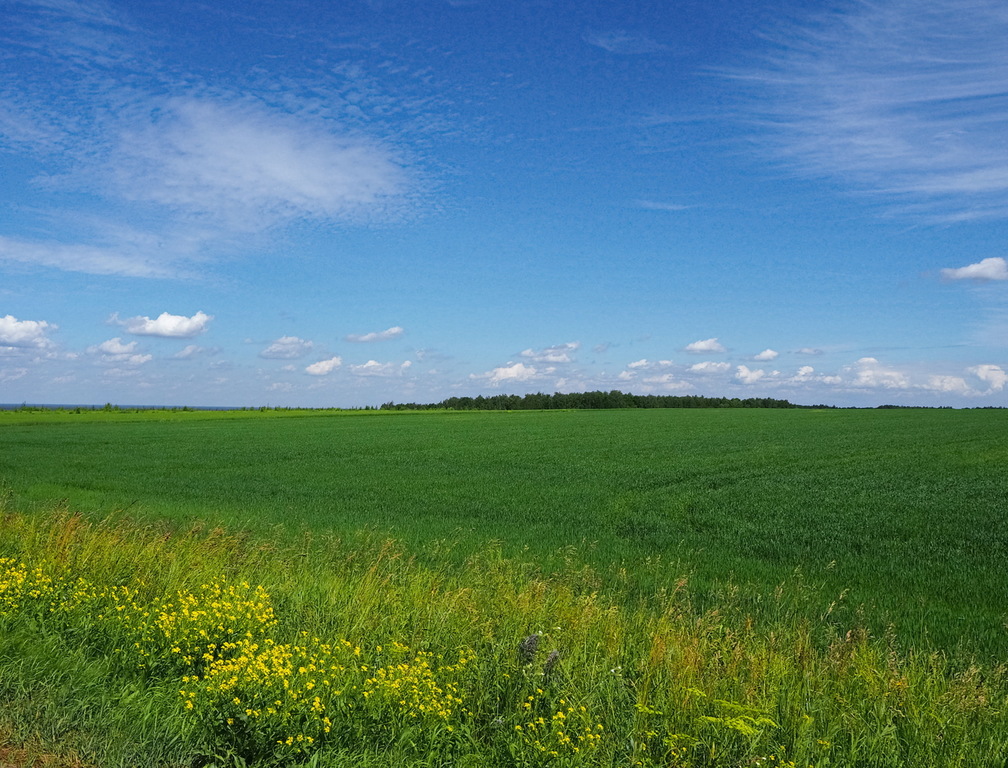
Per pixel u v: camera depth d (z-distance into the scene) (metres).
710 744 4.94
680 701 5.41
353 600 8.16
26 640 6.65
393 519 19.86
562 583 10.76
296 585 9.14
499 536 17.20
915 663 6.70
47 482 28.27
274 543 12.91
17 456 41.19
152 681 6.14
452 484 28.70
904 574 13.40
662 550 15.88
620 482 29.00
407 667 6.01
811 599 11.25
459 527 17.45
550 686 5.91
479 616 7.59
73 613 7.51
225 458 40.66
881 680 6.08
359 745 5.15
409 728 5.25
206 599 7.79
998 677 6.82
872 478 29.44
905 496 24.31
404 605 8.02
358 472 33.62
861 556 15.23
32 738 5.17
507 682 6.03
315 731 5.16
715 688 5.65
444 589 9.38
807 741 4.94
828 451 42.12
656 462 36.84
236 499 24.17
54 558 9.35
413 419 92.81
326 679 5.71
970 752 5.08
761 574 13.45
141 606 7.81
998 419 81.19
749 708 5.17
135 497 23.88
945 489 26.06
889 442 48.66
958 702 5.71
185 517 18.73
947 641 9.10
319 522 18.95
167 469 34.84
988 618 10.30
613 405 163.88
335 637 7.14
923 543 16.58
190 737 5.19
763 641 7.36
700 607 10.67
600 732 5.16
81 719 5.45
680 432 62.22
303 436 59.28
